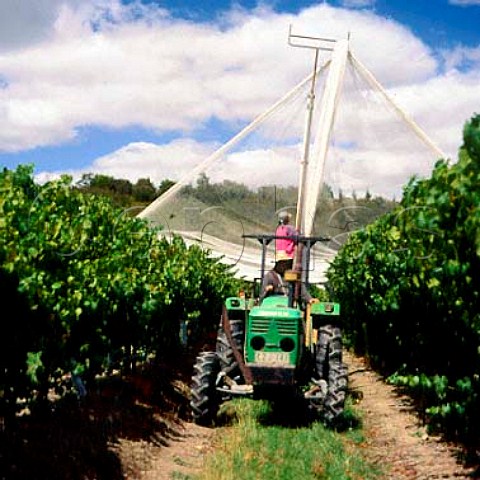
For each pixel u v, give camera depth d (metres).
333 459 7.15
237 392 8.60
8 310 6.10
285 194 15.52
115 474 6.61
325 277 18.33
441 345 8.21
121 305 8.89
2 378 6.21
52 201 8.82
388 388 11.36
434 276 7.34
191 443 8.05
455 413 7.48
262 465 6.86
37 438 6.51
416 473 6.98
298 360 8.45
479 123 5.79
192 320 15.29
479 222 5.84
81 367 7.51
